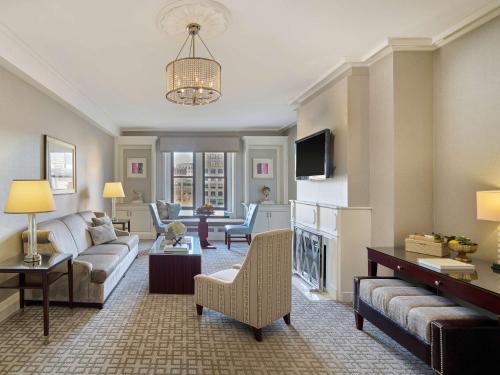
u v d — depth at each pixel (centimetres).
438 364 183
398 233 302
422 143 304
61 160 427
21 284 270
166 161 746
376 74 329
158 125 700
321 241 379
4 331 264
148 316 299
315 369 216
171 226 391
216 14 242
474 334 180
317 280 384
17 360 221
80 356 228
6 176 305
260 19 252
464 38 266
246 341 253
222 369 214
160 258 361
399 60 301
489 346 181
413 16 251
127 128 727
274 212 718
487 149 246
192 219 705
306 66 353
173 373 209
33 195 270
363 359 229
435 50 298
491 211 218
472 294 189
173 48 304
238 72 371
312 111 440
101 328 272
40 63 335
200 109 558
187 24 257
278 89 436
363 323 287
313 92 428
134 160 732
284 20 255
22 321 284
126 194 729
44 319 254
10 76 310
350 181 343
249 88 432
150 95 466
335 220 347
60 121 427
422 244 270
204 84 252
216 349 240
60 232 362
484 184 249
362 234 341
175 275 362
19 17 246
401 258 254
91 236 447
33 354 229
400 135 302
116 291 368
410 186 303
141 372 209
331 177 379
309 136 417
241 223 702
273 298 263
